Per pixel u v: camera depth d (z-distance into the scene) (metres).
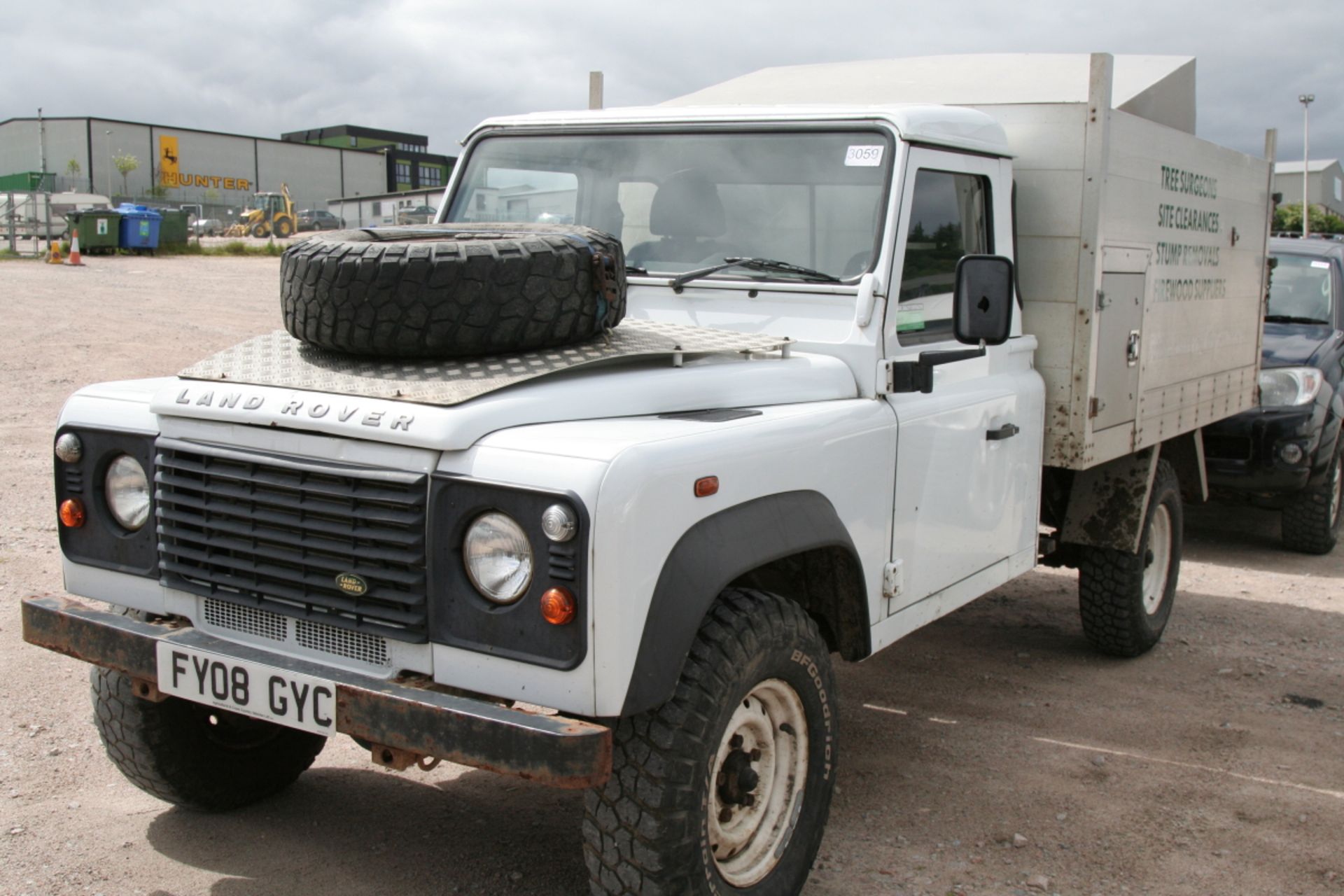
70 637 3.10
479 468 2.56
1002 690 5.23
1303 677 5.51
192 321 16.45
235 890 3.29
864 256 3.64
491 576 2.56
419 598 2.62
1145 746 4.61
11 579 5.91
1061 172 4.43
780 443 3.01
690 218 3.97
